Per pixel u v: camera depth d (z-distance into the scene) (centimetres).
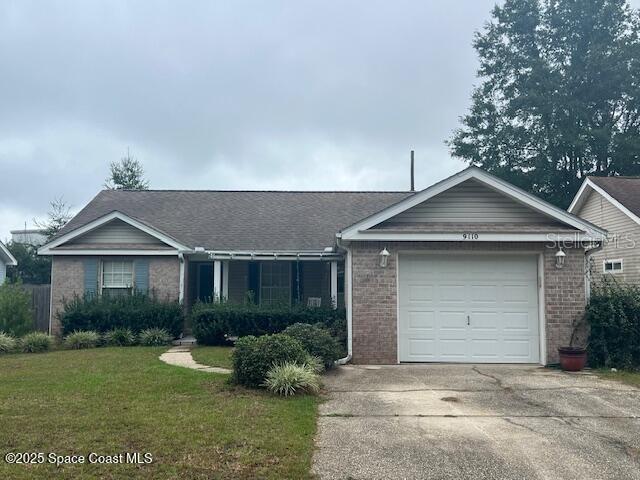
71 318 1576
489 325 1220
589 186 2091
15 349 1425
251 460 550
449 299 1224
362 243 1212
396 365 1176
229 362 1148
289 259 1758
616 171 3184
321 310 1508
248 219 1984
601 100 3250
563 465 564
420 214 1248
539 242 1202
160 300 1691
